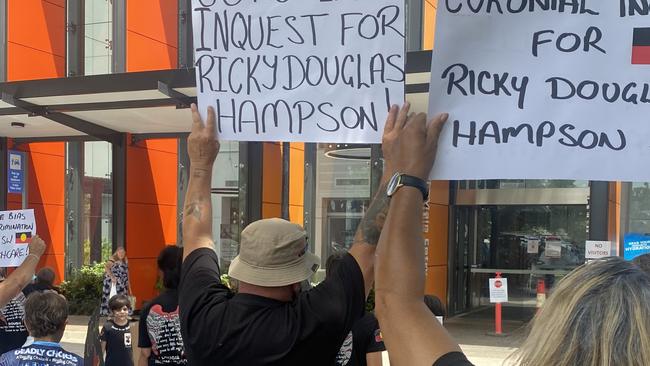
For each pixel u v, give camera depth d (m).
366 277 1.83
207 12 2.25
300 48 2.17
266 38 2.20
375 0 2.08
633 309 0.96
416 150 1.69
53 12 13.41
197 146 2.24
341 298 1.77
